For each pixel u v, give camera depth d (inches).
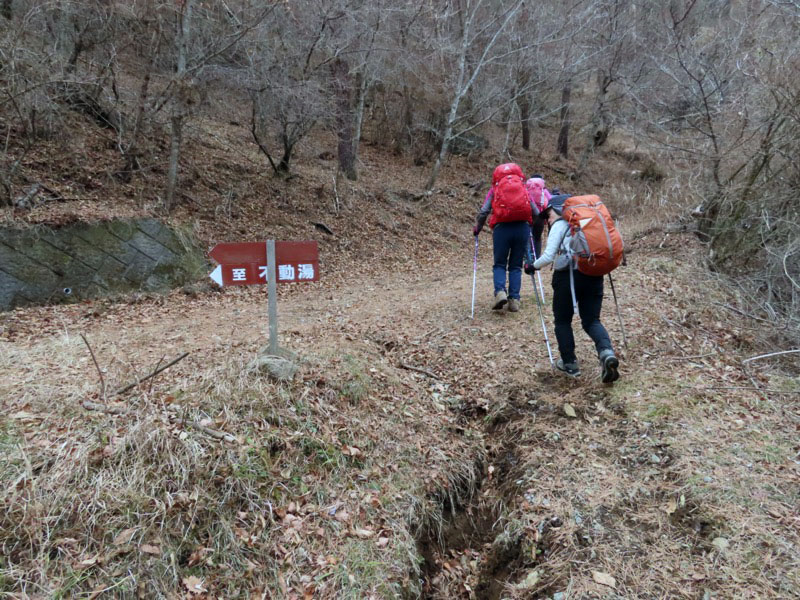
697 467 126.6
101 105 381.4
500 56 555.5
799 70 261.7
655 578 103.7
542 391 169.6
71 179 329.7
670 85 537.6
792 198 270.8
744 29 321.7
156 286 308.5
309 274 153.3
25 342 203.0
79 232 289.7
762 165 280.8
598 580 105.4
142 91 358.0
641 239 350.6
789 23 286.2
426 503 135.7
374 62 515.8
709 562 104.3
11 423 118.7
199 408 129.9
